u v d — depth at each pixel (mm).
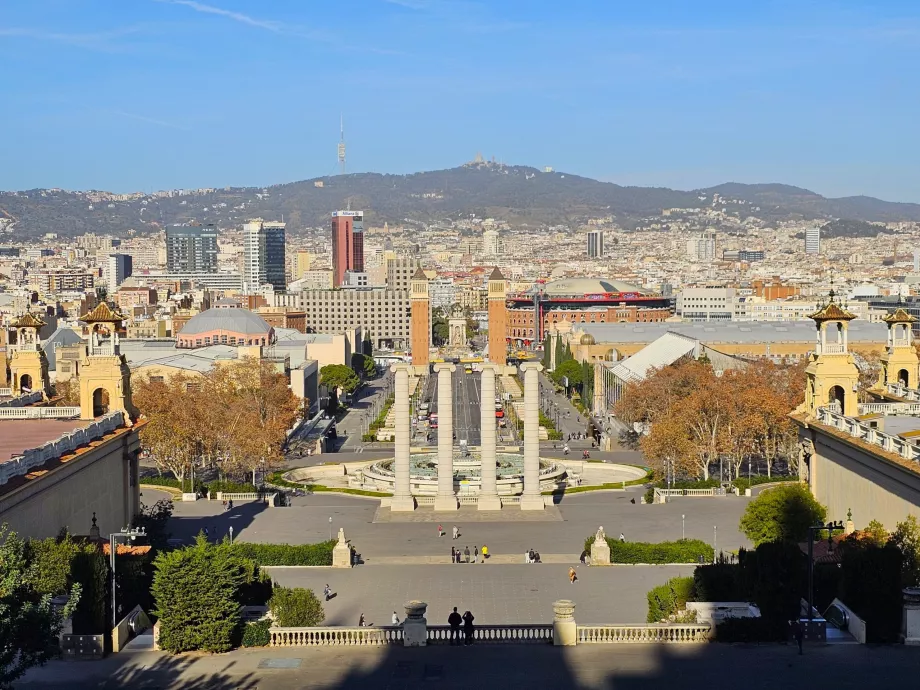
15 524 125312
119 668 101062
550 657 102188
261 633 107688
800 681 94625
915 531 126812
